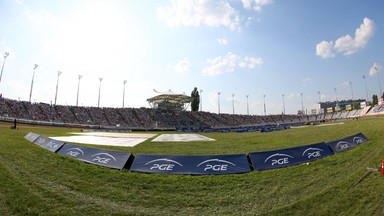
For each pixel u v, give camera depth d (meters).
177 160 10.29
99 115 69.88
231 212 6.84
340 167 10.43
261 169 10.35
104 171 10.16
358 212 6.61
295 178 9.36
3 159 11.54
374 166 10.14
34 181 8.72
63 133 30.39
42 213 6.38
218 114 94.38
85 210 6.67
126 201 7.44
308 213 6.64
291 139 21.58
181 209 7.01
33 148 14.40
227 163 10.22
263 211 6.85
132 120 72.19
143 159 10.49
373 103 95.88
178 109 85.56
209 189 8.50
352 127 26.22
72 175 9.66
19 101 60.19
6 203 6.80
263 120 98.62
